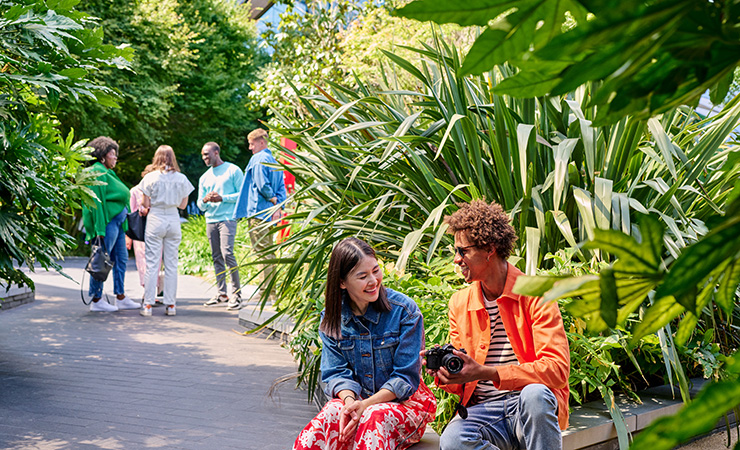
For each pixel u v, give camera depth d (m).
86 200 4.60
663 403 3.21
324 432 2.44
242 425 3.59
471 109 3.76
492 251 2.38
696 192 3.29
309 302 3.70
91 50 3.68
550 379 2.22
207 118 21.66
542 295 0.38
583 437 2.73
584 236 3.40
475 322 2.46
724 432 3.32
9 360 5.08
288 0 12.52
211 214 7.92
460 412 2.36
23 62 3.70
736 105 3.31
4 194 3.96
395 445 2.42
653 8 0.32
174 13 18.44
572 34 0.33
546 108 3.66
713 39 0.34
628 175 3.42
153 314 7.48
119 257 7.79
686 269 0.37
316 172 4.31
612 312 0.37
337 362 2.64
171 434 3.41
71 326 6.63
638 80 0.36
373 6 11.23
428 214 3.77
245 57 22.62
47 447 3.19
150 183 7.27
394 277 3.47
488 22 0.34
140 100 17.45
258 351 5.60
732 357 0.37
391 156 3.84
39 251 4.13
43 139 4.23
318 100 4.28
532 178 3.27
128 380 4.55
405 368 2.54
